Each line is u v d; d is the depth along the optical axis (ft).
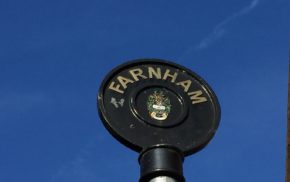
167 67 17.37
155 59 17.43
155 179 14.51
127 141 15.65
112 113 16.08
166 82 17.01
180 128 16.17
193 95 16.96
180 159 15.08
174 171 14.58
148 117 16.19
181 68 17.44
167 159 14.75
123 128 15.84
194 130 16.25
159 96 16.65
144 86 16.78
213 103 16.89
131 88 16.66
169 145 15.05
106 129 16.06
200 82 17.25
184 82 17.16
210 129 16.35
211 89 17.17
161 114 16.31
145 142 15.70
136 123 16.02
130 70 17.10
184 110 16.53
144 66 17.26
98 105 16.15
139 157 15.20
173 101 16.66
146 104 16.46
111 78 16.79
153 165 14.64
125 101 16.38
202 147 16.16
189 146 15.87
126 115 16.14
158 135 15.89
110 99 16.35
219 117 16.67
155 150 14.94
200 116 16.58
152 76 17.07
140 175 14.85
